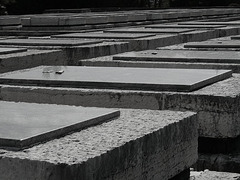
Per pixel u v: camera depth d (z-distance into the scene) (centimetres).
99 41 1074
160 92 598
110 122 444
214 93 595
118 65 830
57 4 3697
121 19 1772
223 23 1717
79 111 457
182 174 477
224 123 588
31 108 468
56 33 1500
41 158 348
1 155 355
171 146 441
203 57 830
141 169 402
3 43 1072
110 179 368
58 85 639
